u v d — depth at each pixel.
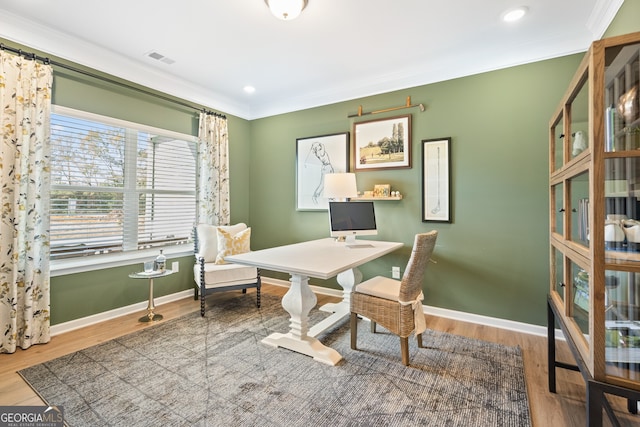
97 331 2.68
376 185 3.35
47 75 2.46
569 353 2.31
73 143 2.75
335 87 3.66
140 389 1.84
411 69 3.16
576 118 1.51
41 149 2.43
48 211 2.46
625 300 1.08
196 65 3.11
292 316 2.37
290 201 4.14
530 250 2.70
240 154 4.37
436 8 2.18
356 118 3.59
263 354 2.28
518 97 2.72
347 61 3.01
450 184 3.02
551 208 2.01
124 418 1.59
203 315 3.05
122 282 3.08
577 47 2.48
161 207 3.47
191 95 3.68
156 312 3.17
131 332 2.66
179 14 2.27
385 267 3.41
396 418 1.60
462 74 2.96
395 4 2.13
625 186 1.09
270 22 2.36
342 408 1.68
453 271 3.02
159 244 3.45
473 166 2.92
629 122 1.08
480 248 2.90
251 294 3.81
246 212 4.47
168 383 1.91
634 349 1.05
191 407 1.68
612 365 1.06
